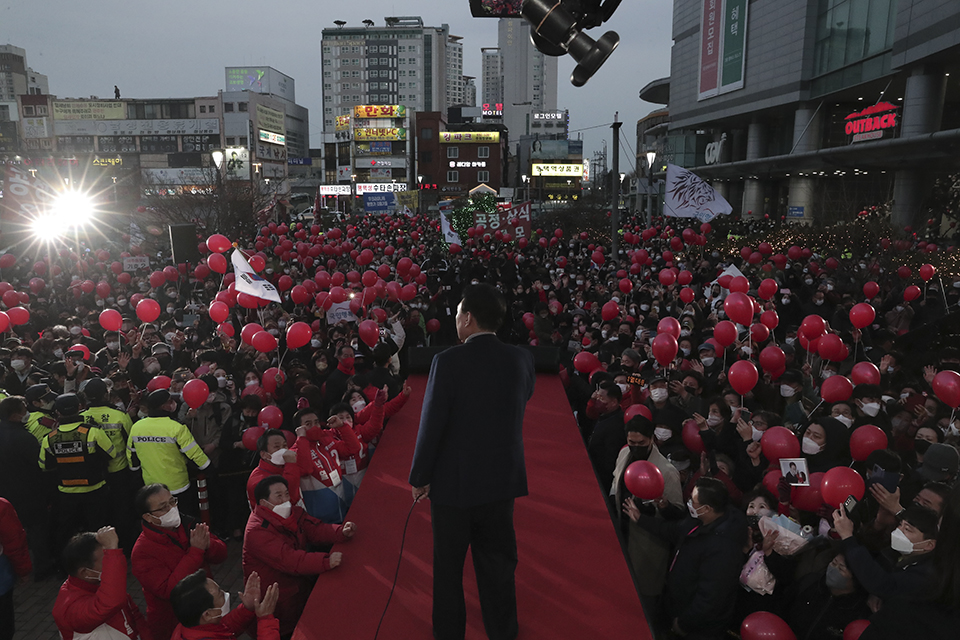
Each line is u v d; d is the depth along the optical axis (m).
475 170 89.81
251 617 3.26
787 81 41.38
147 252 22.56
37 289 13.27
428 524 3.80
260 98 105.38
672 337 6.18
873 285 10.94
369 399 5.84
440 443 2.60
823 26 38.53
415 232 29.56
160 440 5.54
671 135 62.91
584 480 4.27
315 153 146.62
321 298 9.92
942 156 26.73
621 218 43.41
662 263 17.88
